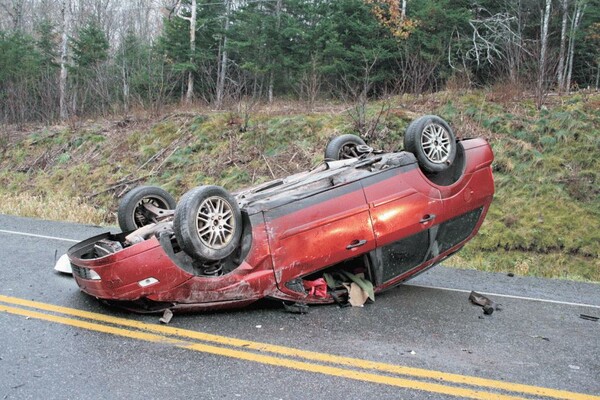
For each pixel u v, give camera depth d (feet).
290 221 16.38
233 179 42.80
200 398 11.19
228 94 58.49
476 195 20.07
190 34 79.51
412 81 53.11
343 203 17.16
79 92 70.69
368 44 66.69
